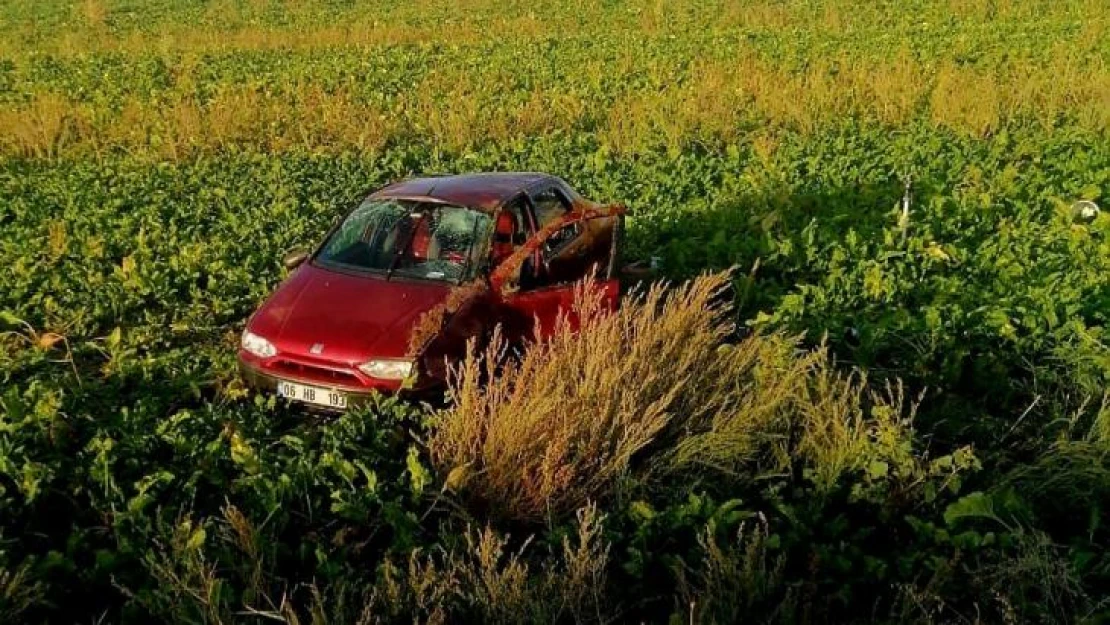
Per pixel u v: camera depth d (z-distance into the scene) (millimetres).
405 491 5637
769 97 17562
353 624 4527
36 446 6027
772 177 12789
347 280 7383
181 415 6277
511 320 7453
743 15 30625
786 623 4352
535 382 5809
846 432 5574
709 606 4379
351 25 31891
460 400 6215
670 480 5770
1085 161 13281
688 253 10047
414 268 7473
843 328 7973
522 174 8656
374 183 13289
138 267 9789
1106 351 7020
